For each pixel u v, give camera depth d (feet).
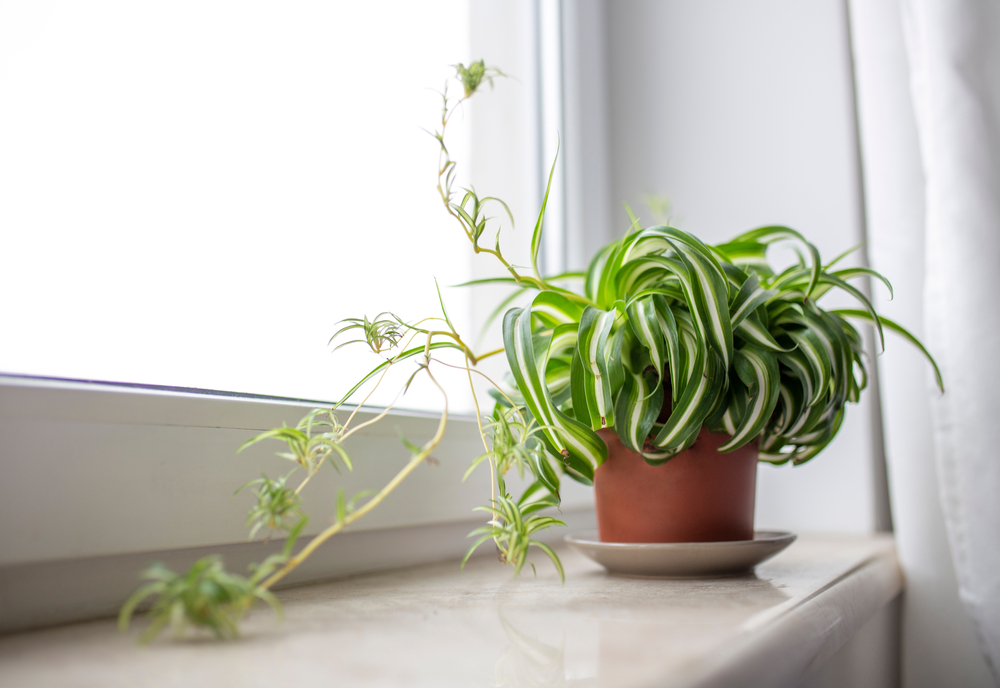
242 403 1.60
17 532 1.20
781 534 1.99
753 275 1.69
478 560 2.35
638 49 3.86
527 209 3.29
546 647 1.02
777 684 1.02
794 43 3.44
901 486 2.55
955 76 2.32
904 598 2.52
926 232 2.51
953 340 2.26
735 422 1.68
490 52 3.11
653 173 3.75
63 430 1.28
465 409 2.68
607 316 1.63
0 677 0.89
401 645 1.05
